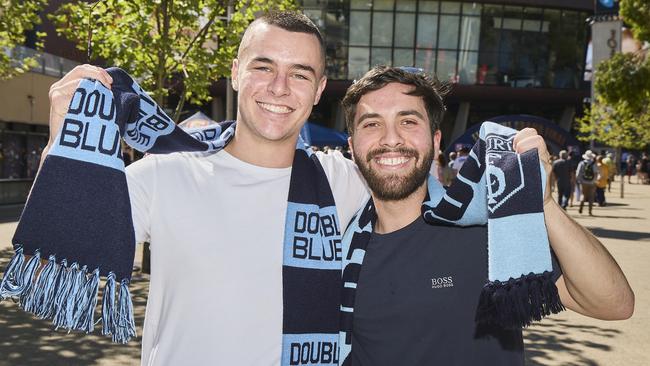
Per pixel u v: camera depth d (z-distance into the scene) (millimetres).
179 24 8938
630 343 6004
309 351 2422
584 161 18672
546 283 2020
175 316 2295
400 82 2506
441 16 37969
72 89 2111
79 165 2008
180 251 2297
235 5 9203
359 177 2877
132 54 8555
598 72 16422
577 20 39781
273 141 2443
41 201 1969
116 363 5195
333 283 2521
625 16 15781
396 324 2377
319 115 41500
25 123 21578
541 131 17797
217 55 9180
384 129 2500
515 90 39625
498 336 2270
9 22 11828
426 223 2461
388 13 37438
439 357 2305
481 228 2381
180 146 2387
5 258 10023
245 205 2414
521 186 2068
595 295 2139
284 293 2385
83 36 8469
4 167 20656
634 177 50625
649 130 32562
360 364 2508
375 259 2482
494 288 2029
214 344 2270
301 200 2531
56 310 1943
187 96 9734
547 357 5578
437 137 2645
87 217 1997
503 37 39250
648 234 14070
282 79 2404
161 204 2320
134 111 2244
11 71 15758
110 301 1995
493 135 2246
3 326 6188
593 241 2135
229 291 2299
